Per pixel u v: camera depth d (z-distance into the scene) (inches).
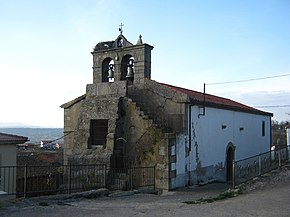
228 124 927.7
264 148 1202.0
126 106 748.0
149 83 753.6
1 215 375.6
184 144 721.6
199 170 774.5
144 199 541.3
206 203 466.3
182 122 717.9
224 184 794.2
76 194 525.7
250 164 965.2
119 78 788.0
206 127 812.0
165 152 674.8
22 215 377.4
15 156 682.8
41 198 482.0
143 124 720.3
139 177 704.4
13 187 665.0
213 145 842.2
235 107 956.6
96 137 768.3
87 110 777.6
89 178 703.1
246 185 586.2
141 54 765.3
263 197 478.6
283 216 361.7
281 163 806.5
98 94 788.0
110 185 682.2
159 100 741.9
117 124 734.5
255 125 1128.2
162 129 697.6
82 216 376.8
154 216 377.4
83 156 737.6
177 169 697.0
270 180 610.2
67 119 853.8
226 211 398.0
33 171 851.4
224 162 895.1
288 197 470.3
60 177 747.4
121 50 788.6
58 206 441.1
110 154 711.1
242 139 1015.6
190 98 729.0
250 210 397.7
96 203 479.2
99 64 811.4
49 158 1104.2
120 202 496.1
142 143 716.0
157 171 679.7
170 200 524.4
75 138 776.9
